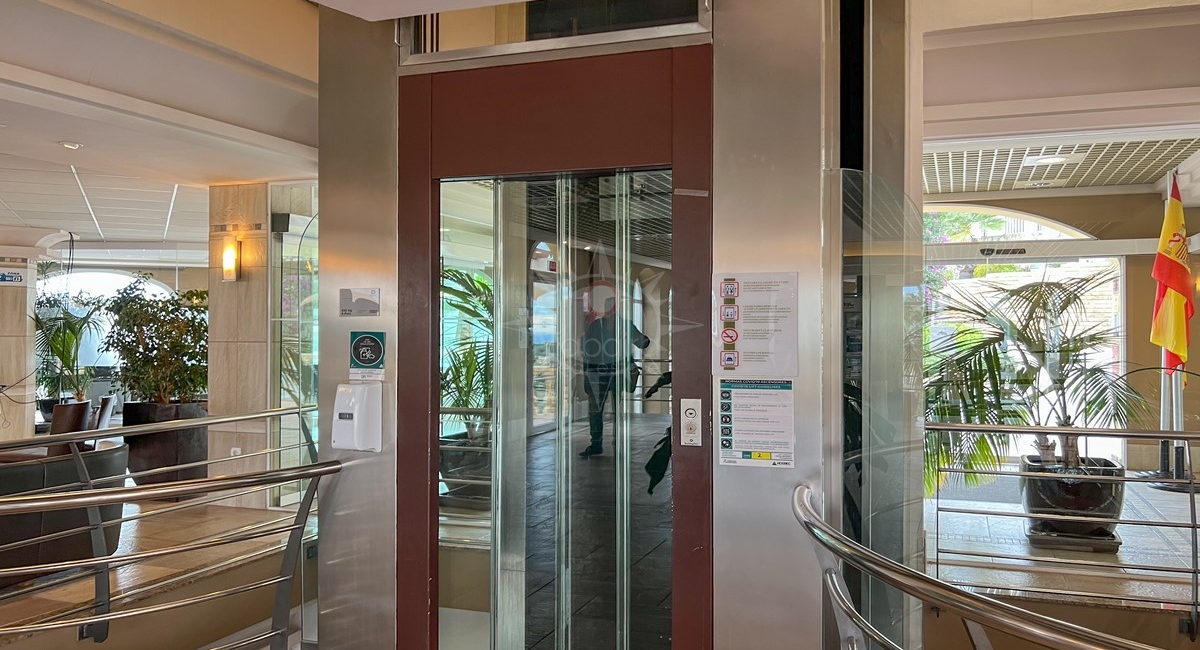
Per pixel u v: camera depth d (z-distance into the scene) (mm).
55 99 4066
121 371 8375
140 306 8523
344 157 2562
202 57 4191
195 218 9875
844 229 2205
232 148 5234
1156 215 5621
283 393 6348
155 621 3926
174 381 7957
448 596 2498
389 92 2514
